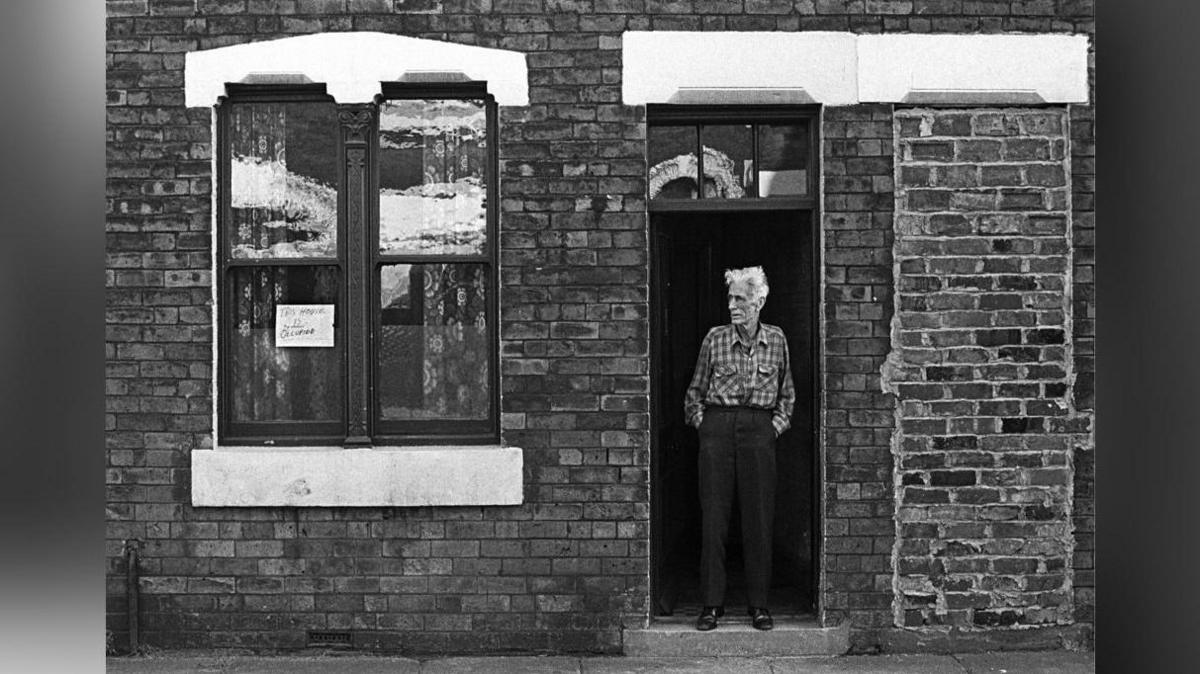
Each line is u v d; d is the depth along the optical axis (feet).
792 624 21.65
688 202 21.59
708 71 21.13
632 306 21.15
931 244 21.29
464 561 21.24
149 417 21.20
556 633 21.25
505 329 21.16
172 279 21.21
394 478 21.03
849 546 21.31
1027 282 21.29
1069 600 21.39
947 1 21.27
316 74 21.15
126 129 21.16
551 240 21.15
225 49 21.12
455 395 21.80
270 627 21.25
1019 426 21.30
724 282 24.61
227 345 21.61
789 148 21.94
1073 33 21.33
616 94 21.15
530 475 21.20
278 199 21.72
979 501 21.30
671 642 21.21
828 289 21.25
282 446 21.61
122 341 21.21
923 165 21.29
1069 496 21.33
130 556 21.11
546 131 21.15
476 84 21.33
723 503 21.63
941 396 21.27
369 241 21.50
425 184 21.67
